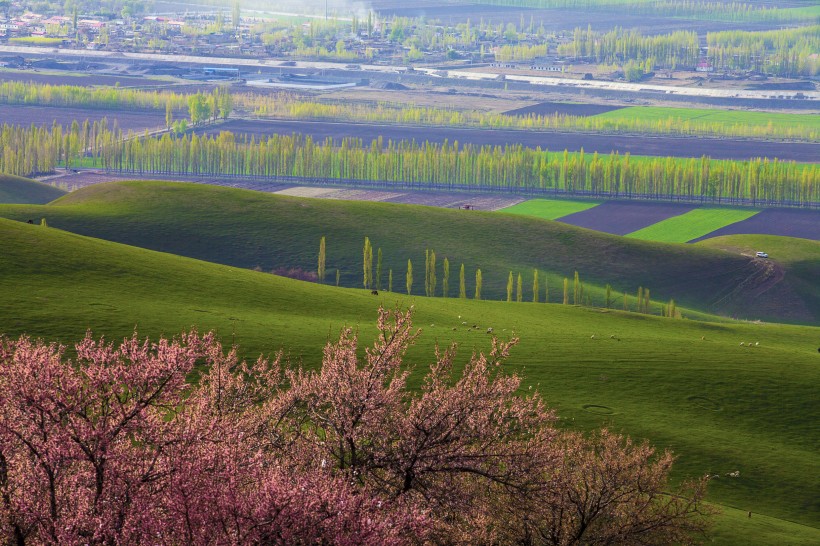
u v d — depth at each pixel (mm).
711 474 125312
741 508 117000
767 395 156000
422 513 60344
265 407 76250
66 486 58500
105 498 57219
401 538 57875
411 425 71938
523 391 145875
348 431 71375
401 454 71062
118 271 185750
